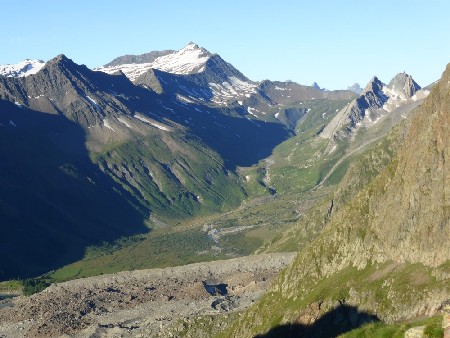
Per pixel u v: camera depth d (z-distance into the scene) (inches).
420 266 5708.7
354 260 6801.2
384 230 6599.4
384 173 7327.8
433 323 2536.9
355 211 7337.6
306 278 7362.2
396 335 2709.2
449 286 5068.9
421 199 6136.8
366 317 5644.7
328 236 7559.1
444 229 5669.3
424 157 6328.7
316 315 6373.0
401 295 5472.4
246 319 7869.1
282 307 7263.8
